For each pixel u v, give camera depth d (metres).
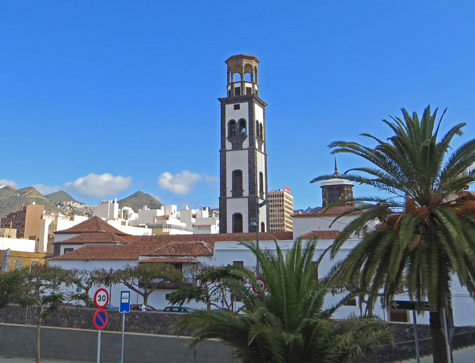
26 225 173.75
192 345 18.03
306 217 56.25
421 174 20.50
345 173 22.44
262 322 17.16
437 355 20.61
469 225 19.47
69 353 34.53
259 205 39.97
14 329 37.22
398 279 20.94
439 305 19.48
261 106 79.56
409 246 19.16
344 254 47.06
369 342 16.81
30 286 36.34
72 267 60.12
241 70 79.62
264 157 78.62
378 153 21.83
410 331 31.25
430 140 19.72
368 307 21.50
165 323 36.22
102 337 33.34
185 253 55.22
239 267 20.14
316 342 16.66
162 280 54.00
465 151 20.50
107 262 59.19
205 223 189.88
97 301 20.88
